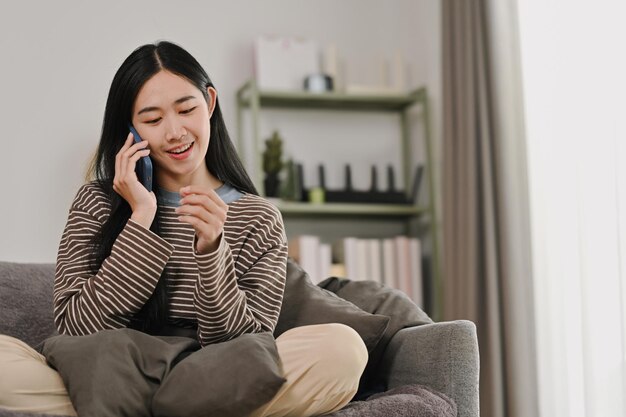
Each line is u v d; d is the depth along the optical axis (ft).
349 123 13.58
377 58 13.76
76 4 12.30
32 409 4.49
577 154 9.66
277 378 4.44
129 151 5.63
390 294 6.58
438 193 13.11
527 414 10.14
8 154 11.75
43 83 12.03
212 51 12.95
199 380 4.50
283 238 6.26
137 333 4.77
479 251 11.08
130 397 4.49
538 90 10.48
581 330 9.47
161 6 12.73
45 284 7.04
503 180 10.72
